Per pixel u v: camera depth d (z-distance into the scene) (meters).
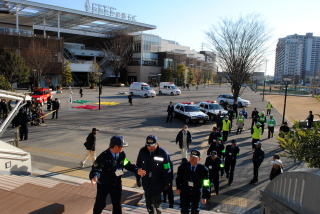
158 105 33.44
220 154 10.01
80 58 77.12
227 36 25.78
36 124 19.45
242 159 12.80
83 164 10.97
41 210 3.66
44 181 7.21
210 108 24.48
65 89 56.31
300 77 148.62
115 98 40.53
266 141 16.64
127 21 68.12
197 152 5.01
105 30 78.69
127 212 5.86
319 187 3.67
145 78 80.25
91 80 62.28
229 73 25.92
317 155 4.66
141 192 7.77
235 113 25.30
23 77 40.22
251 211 7.70
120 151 4.16
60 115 24.39
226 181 10.00
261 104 39.06
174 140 16.25
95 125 20.33
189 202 5.05
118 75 77.19
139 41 79.38
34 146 13.96
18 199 3.96
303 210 4.13
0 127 7.65
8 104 19.72
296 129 5.08
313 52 147.88
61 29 71.75
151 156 4.70
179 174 5.08
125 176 10.12
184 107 22.95
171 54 82.81
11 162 8.24
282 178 5.16
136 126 20.47
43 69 52.09
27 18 61.06
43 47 51.72
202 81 101.00
